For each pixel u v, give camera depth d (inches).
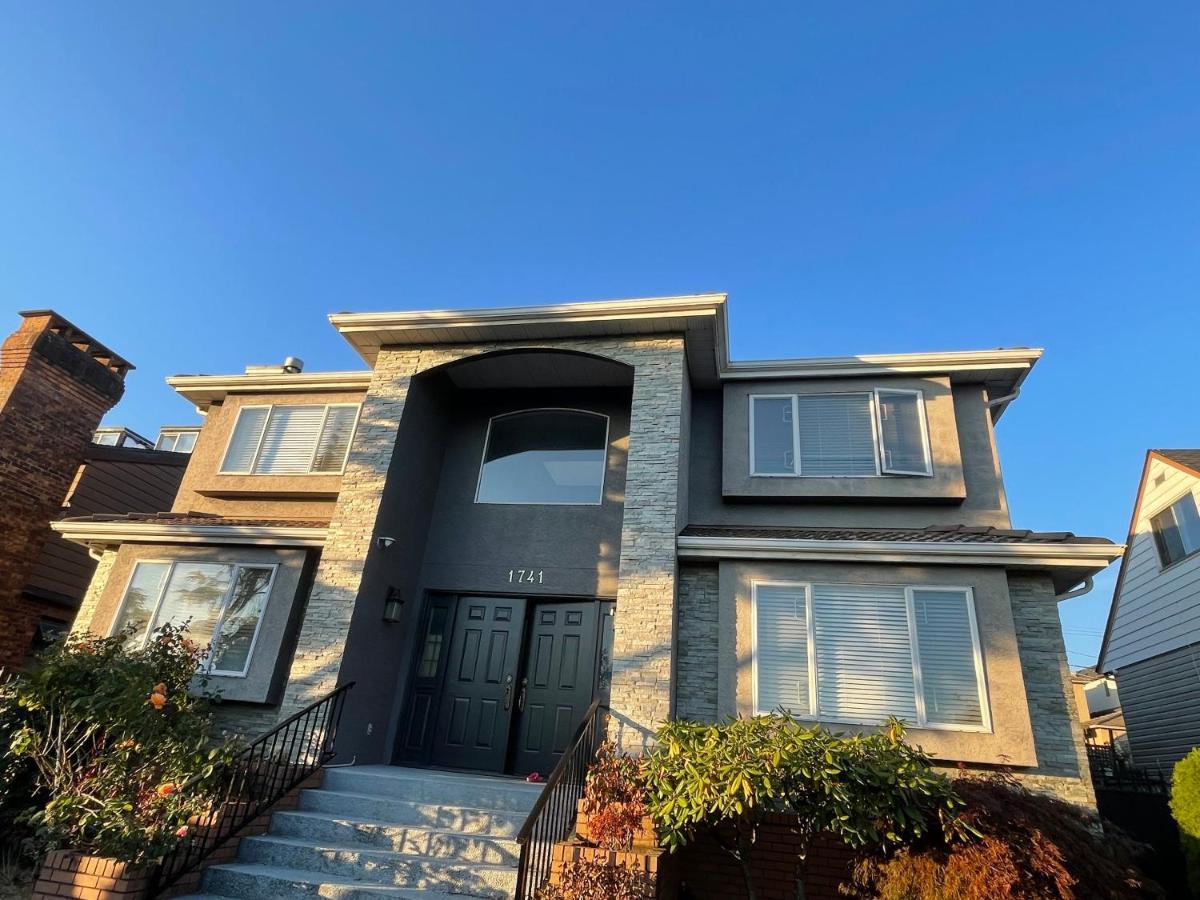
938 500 346.3
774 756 194.2
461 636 373.1
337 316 378.0
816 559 298.4
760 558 304.3
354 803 260.5
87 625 391.2
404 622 369.1
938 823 199.6
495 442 421.4
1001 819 194.1
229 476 442.9
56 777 237.5
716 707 286.7
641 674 283.1
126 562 382.3
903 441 360.5
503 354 380.2
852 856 233.6
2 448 453.1
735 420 382.0
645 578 301.4
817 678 279.3
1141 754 521.3
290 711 305.4
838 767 193.0
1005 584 280.5
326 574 335.3
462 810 248.2
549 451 412.2
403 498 369.7
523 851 176.1
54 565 486.3
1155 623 506.0
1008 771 253.9
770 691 281.0
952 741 257.9
